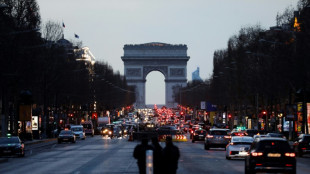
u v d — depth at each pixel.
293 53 155.62
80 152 123.44
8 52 143.88
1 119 164.25
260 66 196.25
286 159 64.88
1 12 146.00
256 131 167.50
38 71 171.62
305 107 155.12
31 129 188.00
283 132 183.75
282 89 175.12
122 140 198.75
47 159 103.19
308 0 149.38
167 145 51.59
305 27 143.12
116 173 74.19
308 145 110.62
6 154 108.81
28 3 165.38
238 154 97.12
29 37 164.00
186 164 88.81
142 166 51.75
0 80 152.12
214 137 130.38
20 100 170.50
